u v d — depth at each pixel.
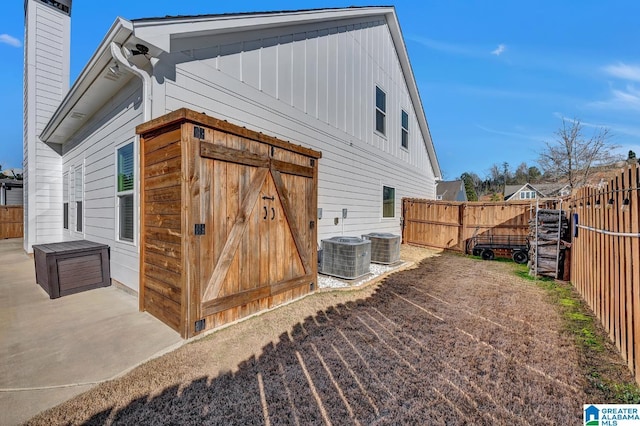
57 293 4.33
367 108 8.80
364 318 3.70
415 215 11.03
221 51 4.62
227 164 3.37
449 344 2.98
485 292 4.91
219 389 2.21
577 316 3.79
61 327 3.28
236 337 3.08
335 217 7.38
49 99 8.23
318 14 6.46
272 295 3.97
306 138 6.39
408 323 3.54
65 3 8.51
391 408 2.02
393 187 10.53
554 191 26.23
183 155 2.97
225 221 3.35
